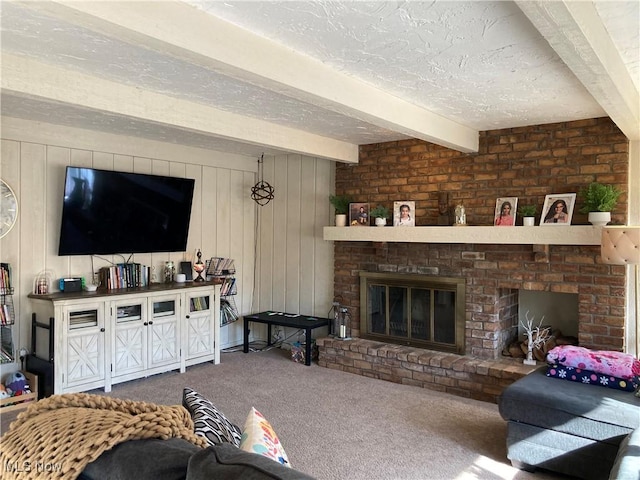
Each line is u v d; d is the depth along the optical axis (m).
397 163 4.80
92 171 4.26
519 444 2.80
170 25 1.86
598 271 3.76
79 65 2.65
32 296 3.97
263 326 5.99
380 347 4.63
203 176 5.42
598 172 3.77
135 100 3.04
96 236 4.36
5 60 2.47
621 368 2.89
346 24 2.06
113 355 4.15
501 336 4.37
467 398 4.02
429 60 2.49
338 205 5.06
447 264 4.49
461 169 4.41
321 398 3.97
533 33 2.13
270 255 5.91
